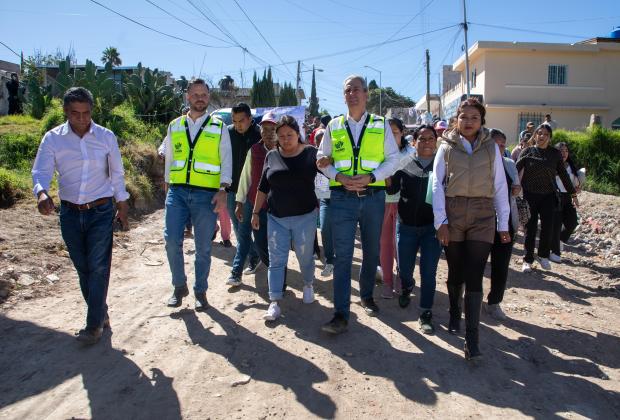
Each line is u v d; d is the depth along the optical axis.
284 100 40.19
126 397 3.31
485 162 3.87
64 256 5.95
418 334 4.46
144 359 3.82
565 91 28.48
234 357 3.89
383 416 3.18
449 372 3.79
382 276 5.65
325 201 5.74
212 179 4.64
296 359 3.89
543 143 6.61
